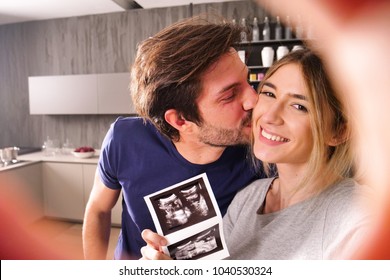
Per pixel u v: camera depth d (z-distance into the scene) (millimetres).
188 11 2988
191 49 760
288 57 706
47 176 3084
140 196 985
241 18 2639
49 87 3236
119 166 999
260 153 744
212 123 810
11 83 3670
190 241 850
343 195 676
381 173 672
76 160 3006
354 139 685
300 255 716
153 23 3143
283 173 769
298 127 688
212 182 915
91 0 2891
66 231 2848
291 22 1027
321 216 698
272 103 711
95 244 1145
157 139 945
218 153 879
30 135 3697
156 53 799
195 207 865
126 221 1108
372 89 671
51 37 3477
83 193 3018
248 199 871
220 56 759
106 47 3324
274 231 768
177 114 829
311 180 710
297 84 677
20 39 3572
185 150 899
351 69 680
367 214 648
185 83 772
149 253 844
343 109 672
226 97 778
